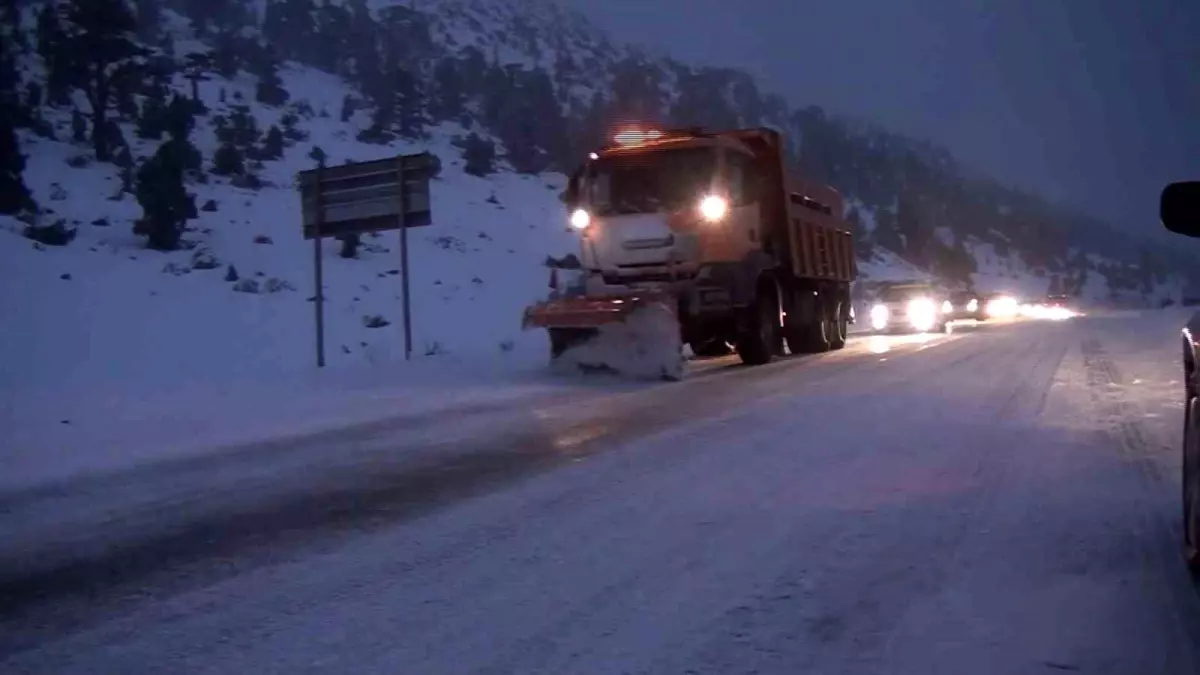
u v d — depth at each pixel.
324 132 53.41
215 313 27.14
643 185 16.17
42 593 5.48
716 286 16.03
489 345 26.61
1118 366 17.45
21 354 20.97
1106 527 6.51
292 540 6.44
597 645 4.61
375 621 4.94
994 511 6.93
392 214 18.83
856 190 102.06
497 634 4.75
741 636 4.70
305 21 69.56
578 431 10.48
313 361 22.31
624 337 15.69
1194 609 5.01
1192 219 4.79
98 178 37.12
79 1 38.66
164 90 47.19
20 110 38.97
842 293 24.47
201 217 36.53
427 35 92.12
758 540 6.25
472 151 54.91
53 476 8.65
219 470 8.80
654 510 7.02
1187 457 5.79
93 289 26.97
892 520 6.70
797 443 9.49
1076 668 4.33
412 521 6.86
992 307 57.78
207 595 5.38
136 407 13.05
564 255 44.25
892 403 12.30
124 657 4.55
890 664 4.38
